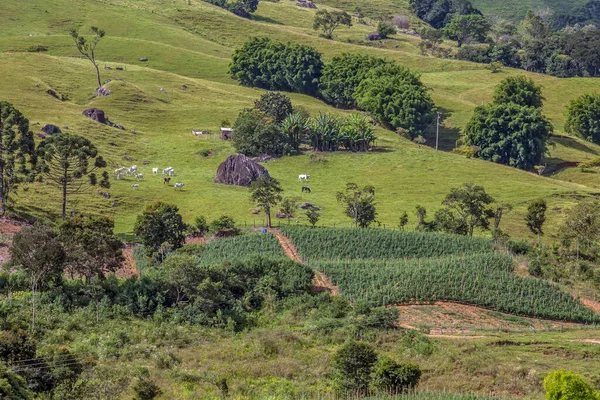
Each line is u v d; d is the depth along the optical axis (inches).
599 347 3154.5
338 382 2755.9
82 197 5551.2
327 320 3427.7
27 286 3521.2
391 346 3174.2
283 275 3912.4
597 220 5196.9
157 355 2952.8
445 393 2586.1
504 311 3846.0
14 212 4881.9
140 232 4414.4
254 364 2938.0
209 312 3506.4
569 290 4089.6
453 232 5024.6
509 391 2748.5
